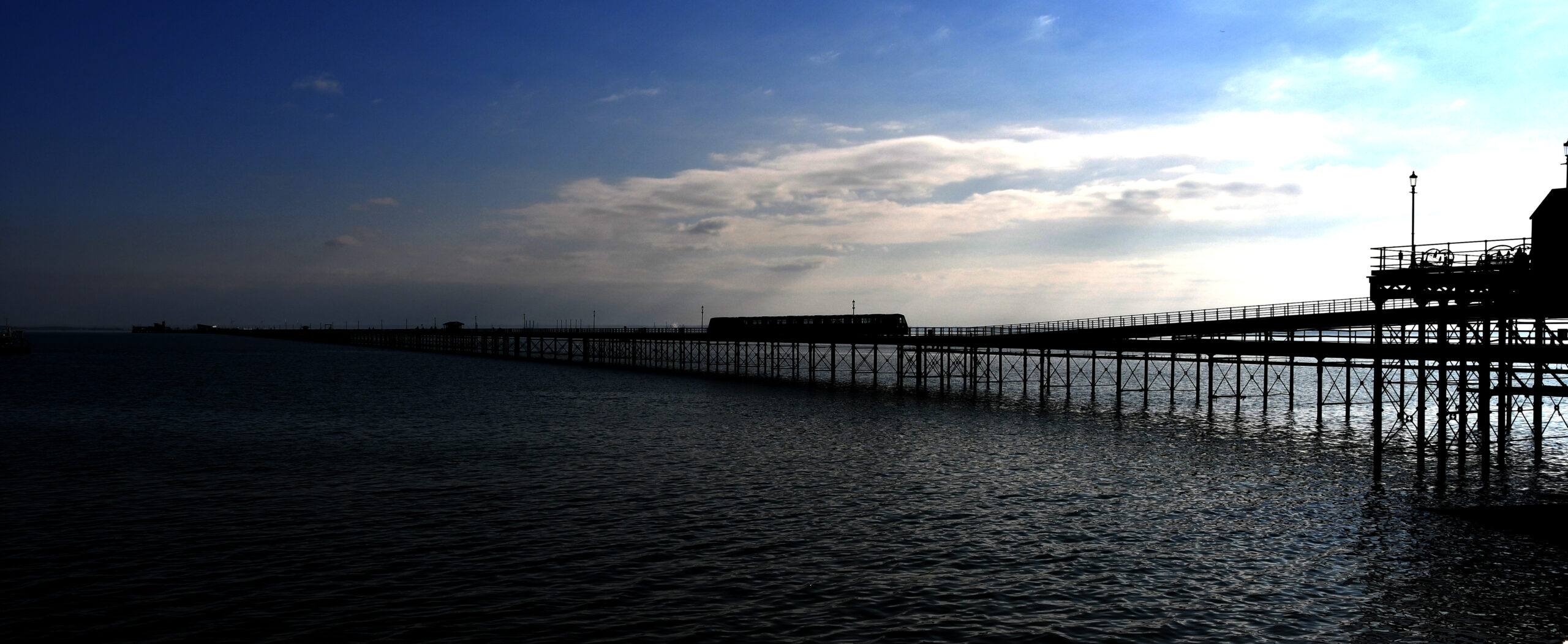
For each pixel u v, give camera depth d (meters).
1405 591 19.33
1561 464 34.12
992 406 58.72
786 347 154.00
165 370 106.06
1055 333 60.06
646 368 110.56
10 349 147.38
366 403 62.50
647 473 32.94
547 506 27.41
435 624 17.39
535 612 18.03
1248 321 47.75
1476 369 33.59
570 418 52.19
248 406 60.16
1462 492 29.28
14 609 18.02
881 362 125.50
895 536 23.88
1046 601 18.78
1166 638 16.78
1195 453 37.66
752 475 32.56
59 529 24.30
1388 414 52.34
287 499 28.27
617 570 20.77
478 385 81.44
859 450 38.47
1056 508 27.11
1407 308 35.66
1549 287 31.03
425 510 26.81
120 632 16.91
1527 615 17.91
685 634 16.95
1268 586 19.73
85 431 45.66
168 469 33.78
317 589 19.34
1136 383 80.94
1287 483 30.91
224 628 17.11
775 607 18.42
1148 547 22.77
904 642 16.64
